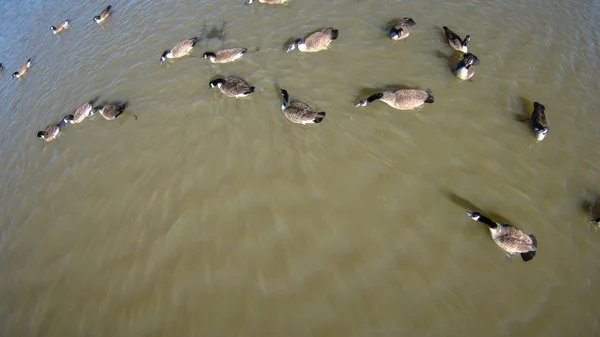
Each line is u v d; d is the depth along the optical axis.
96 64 14.66
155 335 7.96
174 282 8.61
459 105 11.01
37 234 10.10
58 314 8.60
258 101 11.83
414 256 8.41
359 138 10.53
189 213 9.66
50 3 19.78
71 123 12.66
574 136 10.10
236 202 9.66
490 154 9.92
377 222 8.96
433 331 7.46
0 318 8.81
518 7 13.91
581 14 13.52
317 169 10.02
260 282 8.37
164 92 12.82
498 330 7.38
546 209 8.88
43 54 16.25
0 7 20.77
